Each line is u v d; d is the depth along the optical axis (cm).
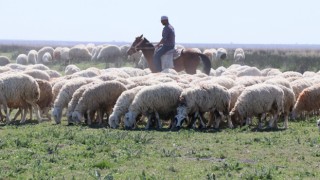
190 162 1253
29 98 1978
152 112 1833
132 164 1227
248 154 1346
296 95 2202
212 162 1255
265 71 3341
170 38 2947
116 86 1942
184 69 3025
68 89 2034
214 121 1873
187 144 1477
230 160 1270
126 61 5475
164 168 1187
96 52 6000
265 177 1105
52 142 1498
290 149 1408
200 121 1830
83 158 1288
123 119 1891
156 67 2950
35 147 1415
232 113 1833
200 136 1619
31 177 1105
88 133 1658
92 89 1917
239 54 5650
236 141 1523
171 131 1723
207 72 3047
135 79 2245
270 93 1789
